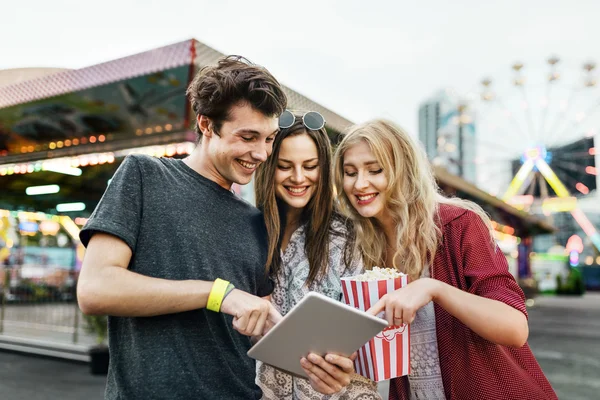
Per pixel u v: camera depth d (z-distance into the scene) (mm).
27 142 5562
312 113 1584
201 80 1196
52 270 8297
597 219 37031
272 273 1635
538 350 7816
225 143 1173
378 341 1264
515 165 22109
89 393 4812
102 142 5000
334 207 1722
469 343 1380
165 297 1033
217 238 1229
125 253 1088
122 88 3812
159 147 4734
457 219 1439
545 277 30938
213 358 1152
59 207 10742
